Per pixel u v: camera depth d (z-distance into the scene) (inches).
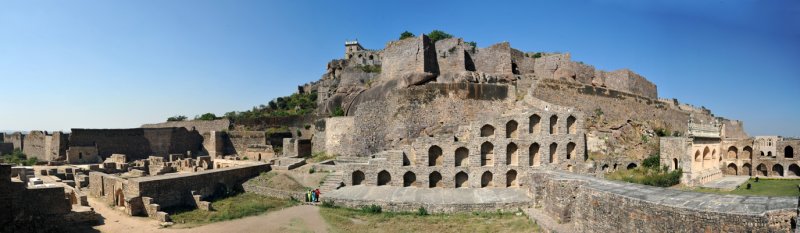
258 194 1759.4
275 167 2087.8
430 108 2269.9
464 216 1408.7
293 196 1663.4
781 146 2421.3
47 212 1171.3
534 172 1514.5
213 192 1712.6
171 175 1637.6
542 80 2293.3
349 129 2460.6
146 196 1429.6
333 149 2506.2
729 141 2534.5
